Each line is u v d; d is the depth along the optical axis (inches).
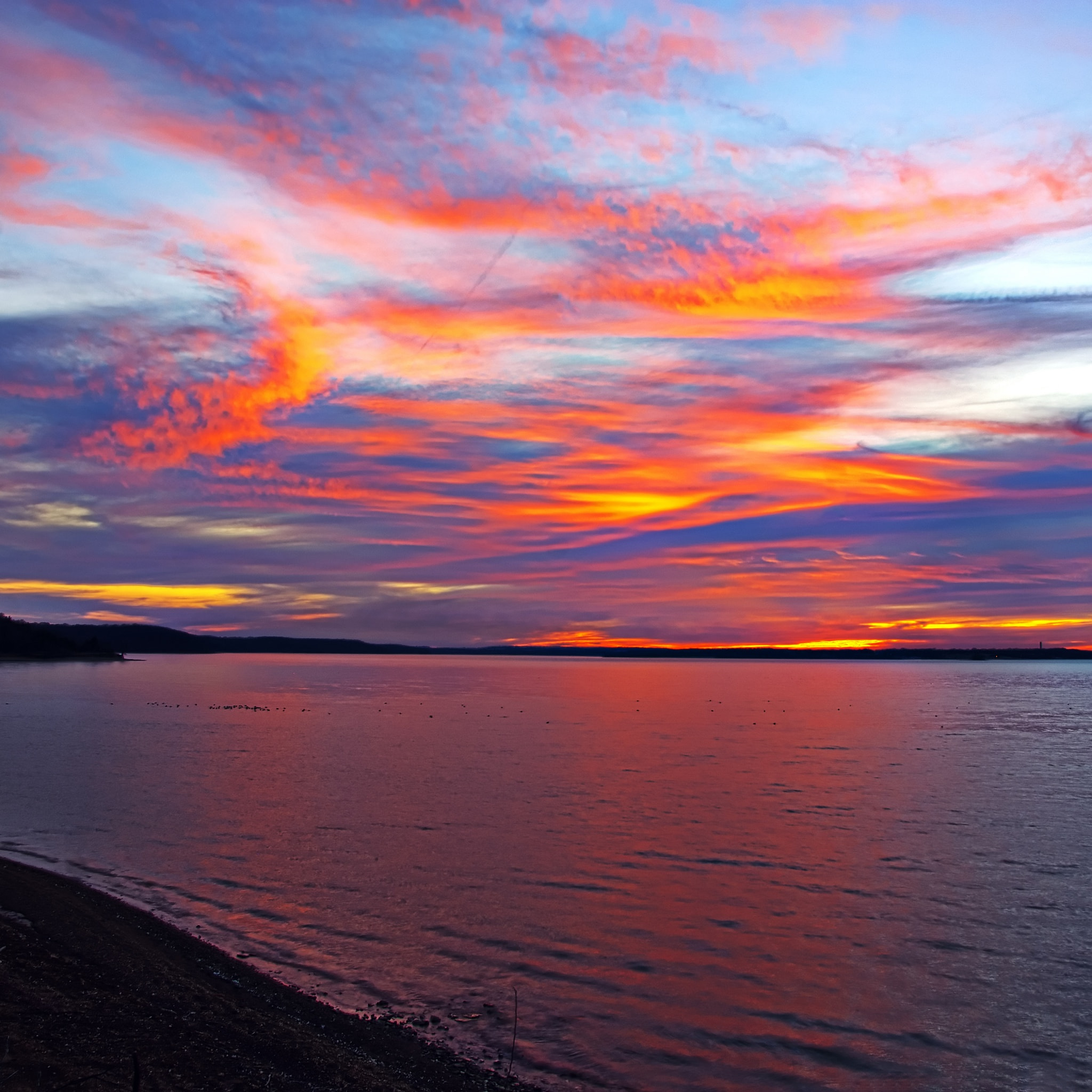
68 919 884.6
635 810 1721.2
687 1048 713.0
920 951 939.3
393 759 2500.0
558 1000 793.6
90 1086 522.9
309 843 1368.1
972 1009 797.9
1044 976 875.4
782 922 1029.2
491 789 1978.3
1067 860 1342.3
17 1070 533.3
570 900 1095.6
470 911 1036.5
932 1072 687.1
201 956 831.7
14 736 2982.3
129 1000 681.6
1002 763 2544.3
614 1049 704.4
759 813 1713.8
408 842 1396.4
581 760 2544.3
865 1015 783.7
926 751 2844.5
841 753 2787.9
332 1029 688.4
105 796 1779.0
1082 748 2965.1
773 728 3700.8
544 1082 642.2
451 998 786.8
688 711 4771.2
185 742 2859.3
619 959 899.4
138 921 920.3
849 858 1339.8
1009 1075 683.4
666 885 1173.7
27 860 1199.6
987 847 1422.2
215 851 1295.5
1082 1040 742.5
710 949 935.0
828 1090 658.2
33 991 667.4
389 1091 588.1
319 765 2343.8
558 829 1525.6
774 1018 772.6
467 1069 648.4
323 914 1002.7
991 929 1013.2
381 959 874.1
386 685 7583.7
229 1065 586.6
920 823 1624.0
